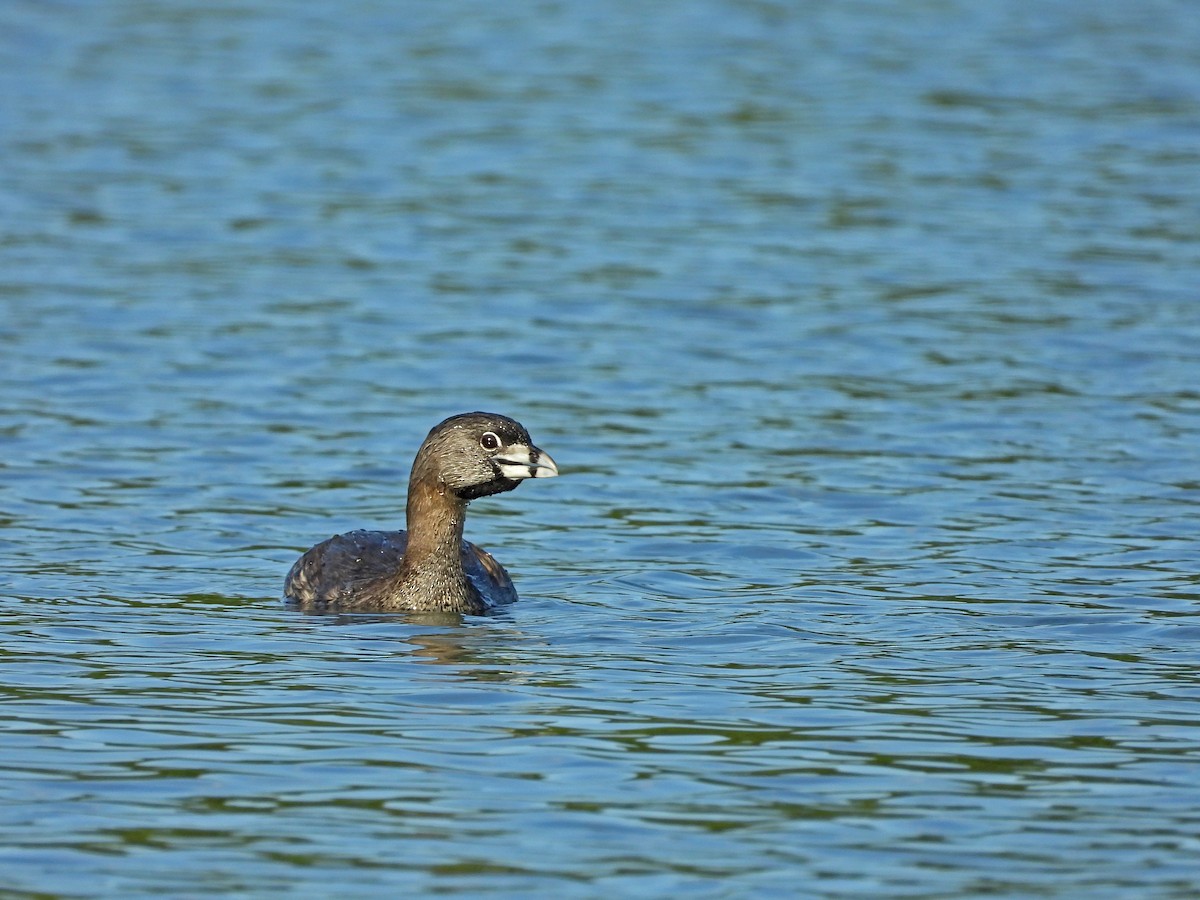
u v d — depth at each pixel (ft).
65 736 38.06
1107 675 42.65
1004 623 46.98
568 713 39.78
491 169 107.65
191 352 75.31
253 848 32.42
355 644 45.39
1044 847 32.65
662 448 64.80
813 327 79.66
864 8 155.94
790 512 57.93
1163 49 140.77
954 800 34.81
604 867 31.68
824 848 32.55
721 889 30.81
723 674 42.73
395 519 57.82
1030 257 90.17
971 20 151.33
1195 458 62.80
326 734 38.29
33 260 88.22
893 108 122.11
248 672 42.78
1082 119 119.14
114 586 50.29
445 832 33.17
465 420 49.32
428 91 126.52
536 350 76.54
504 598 49.70
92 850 32.30
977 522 56.54
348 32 145.69
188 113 119.65
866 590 50.16
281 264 89.04
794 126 117.50
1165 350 75.77
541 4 156.76
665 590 50.55
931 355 75.66
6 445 63.46
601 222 97.14
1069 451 63.72
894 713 39.86
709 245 92.99
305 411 68.54
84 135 113.29
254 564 53.11
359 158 109.60
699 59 136.36
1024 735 38.47
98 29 145.48
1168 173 106.01
